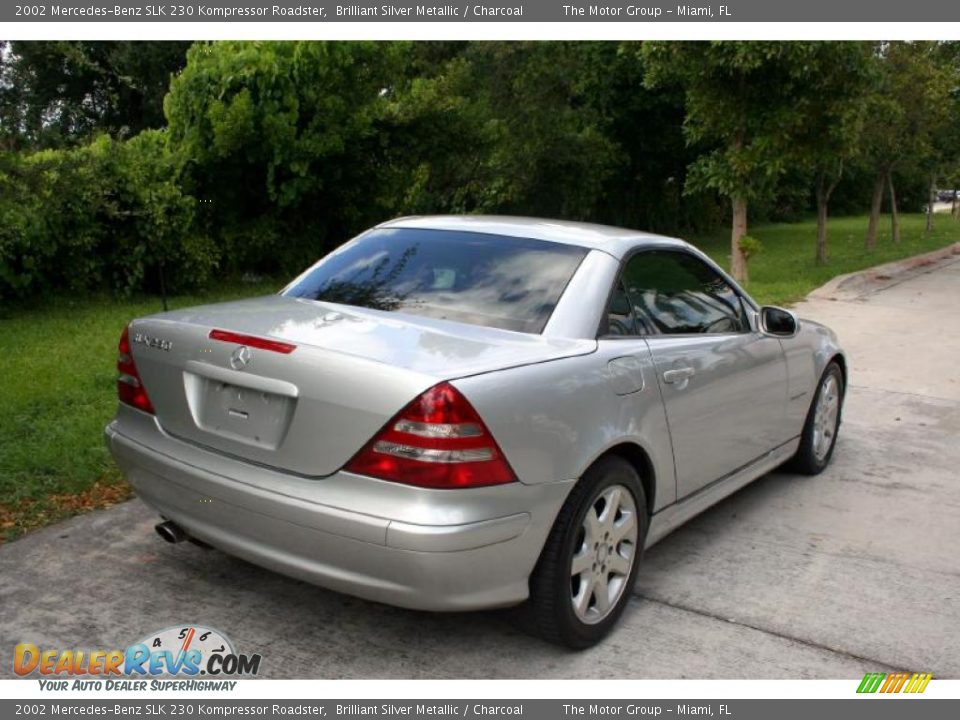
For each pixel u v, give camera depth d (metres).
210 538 3.27
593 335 3.49
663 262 4.13
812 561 4.29
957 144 27.44
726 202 37.88
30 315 10.67
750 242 15.43
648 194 30.70
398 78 15.08
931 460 6.04
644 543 3.67
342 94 14.05
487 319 3.48
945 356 9.83
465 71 18.00
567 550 3.18
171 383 3.36
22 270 10.99
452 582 2.86
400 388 2.83
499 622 3.59
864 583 4.07
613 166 26.62
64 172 10.80
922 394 7.98
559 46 22.05
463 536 2.80
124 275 12.29
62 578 3.79
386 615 3.61
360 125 14.08
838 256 23.86
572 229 4.04
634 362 3.55
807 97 13.70
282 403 3.04
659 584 3.99
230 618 3.53
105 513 4.48
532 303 3.53
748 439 4.57
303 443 2.97
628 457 3.66
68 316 10.65
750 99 14.15
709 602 3.83
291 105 13.29
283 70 13.19
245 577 3.87
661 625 3.62
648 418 3.59
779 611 3.77
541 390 3.08
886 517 4.93
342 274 3.96
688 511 4.11
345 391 2.89
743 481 4.67
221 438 3.20
